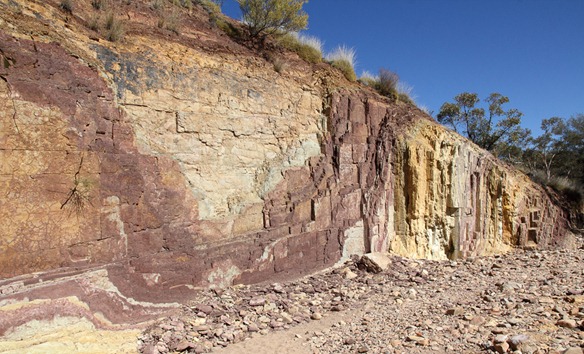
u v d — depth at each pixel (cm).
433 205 1567
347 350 667
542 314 735
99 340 633
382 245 1420
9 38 620
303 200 1154
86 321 638
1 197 586
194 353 651
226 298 869
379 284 1098
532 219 2122
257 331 754
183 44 987
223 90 997
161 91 862
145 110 828
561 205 2491
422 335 693
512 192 2038
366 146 1415
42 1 749
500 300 868
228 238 955
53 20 732
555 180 2730
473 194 1800
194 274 860
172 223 844
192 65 945
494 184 1969
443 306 879
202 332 719
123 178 756
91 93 725
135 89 815
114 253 725
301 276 1107
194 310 802
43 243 627
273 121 1124
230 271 935
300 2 1340
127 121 788
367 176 1401
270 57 1239
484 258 1519
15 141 604
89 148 702
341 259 1258
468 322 740
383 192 1443
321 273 1162
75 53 715
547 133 3794
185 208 874
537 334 634
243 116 1038
